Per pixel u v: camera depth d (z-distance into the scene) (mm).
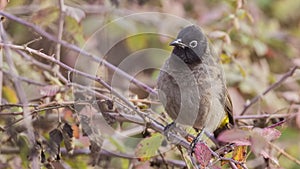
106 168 11086
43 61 11906
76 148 11008
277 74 14789
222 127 10945
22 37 11516
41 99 10562
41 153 9711
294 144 11305
